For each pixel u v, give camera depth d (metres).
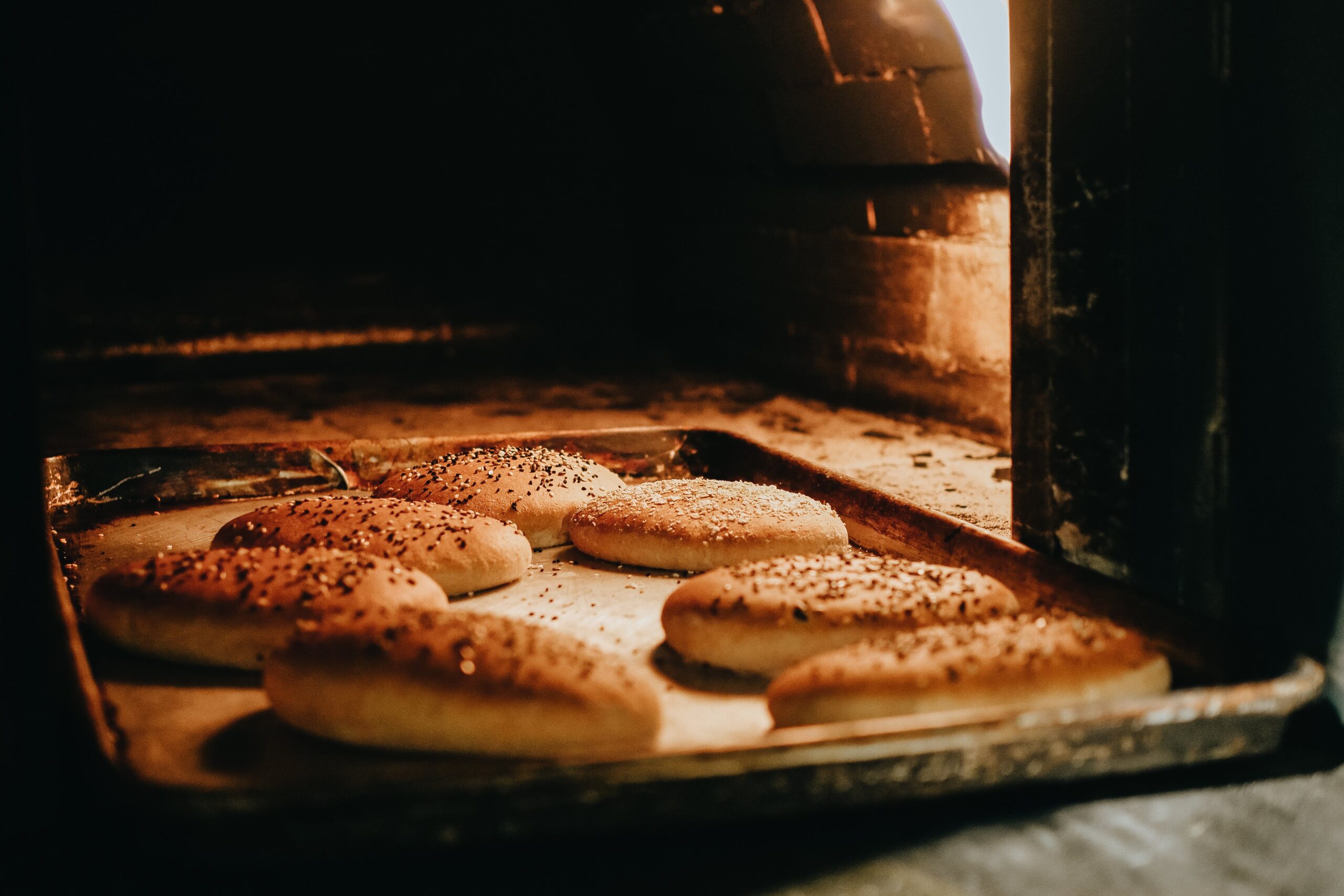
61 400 1.69
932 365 1.43
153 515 0.89
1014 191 0.76
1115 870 0.59
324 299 1.96
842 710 0.61
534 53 2.00
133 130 1.81
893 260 1.48
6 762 0.61
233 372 1.92
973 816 0.62
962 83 1.23
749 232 1.82
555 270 2.12
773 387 1.78
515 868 0.60
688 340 2.05
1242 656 0.64
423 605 0.71
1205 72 0.66
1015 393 0.77
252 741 0.62
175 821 0.54
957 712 0.59
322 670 0.61
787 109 1.57
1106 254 0.71
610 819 0.56
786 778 0.57
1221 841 0.60
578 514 0.84
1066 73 0.72
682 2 1.65
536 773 0.56
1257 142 0.66
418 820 0.55
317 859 0.55
